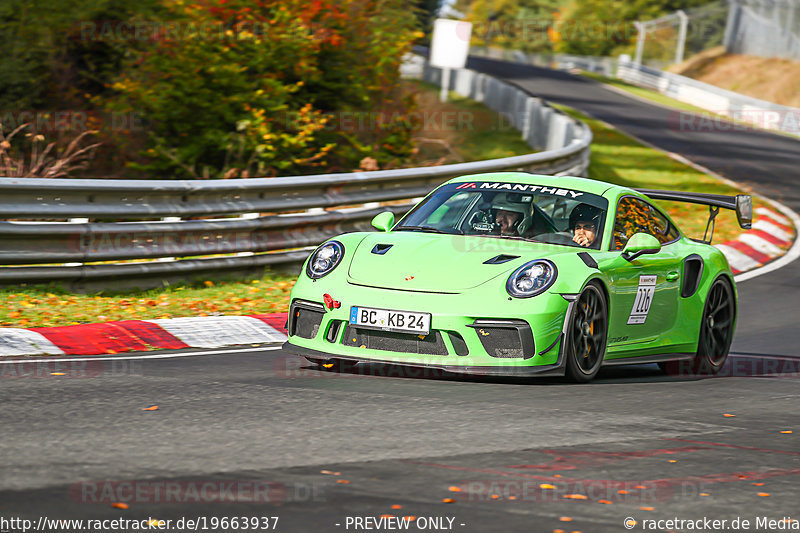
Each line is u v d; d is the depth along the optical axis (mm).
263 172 57250
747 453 17562
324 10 58375
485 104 115375
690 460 16875
